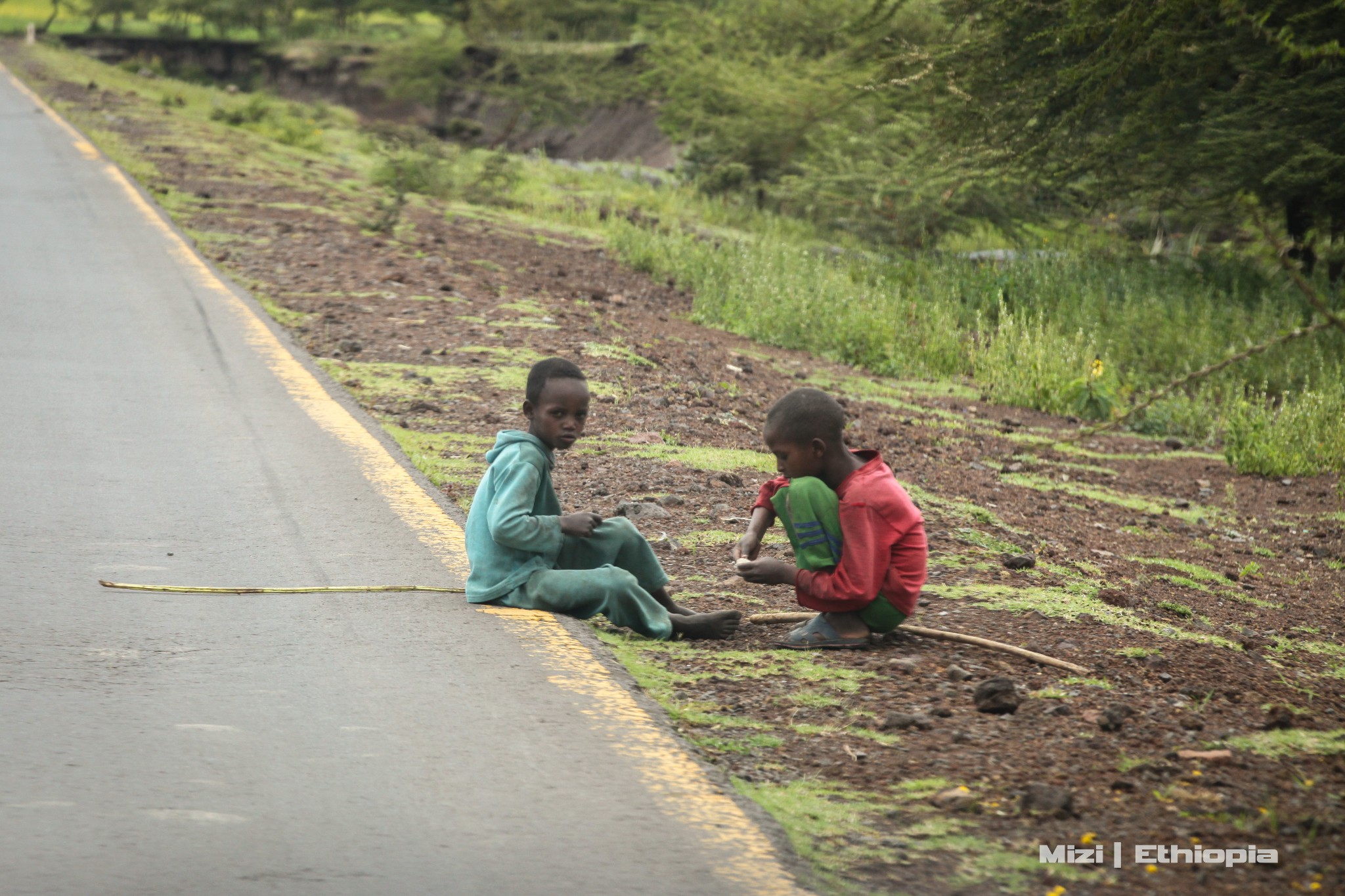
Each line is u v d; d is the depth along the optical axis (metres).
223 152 48.97
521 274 31.89
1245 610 12.98
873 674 9.41
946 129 37.59
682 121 70.44
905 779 7.64
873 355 27.61
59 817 6.60
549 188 54.34
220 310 22.88
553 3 132.62
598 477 15.22
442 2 152.38
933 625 10.80
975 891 6.32
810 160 56.75
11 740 7.44
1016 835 6.95
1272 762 8.19
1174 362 29.36
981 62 36.06
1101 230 51.50
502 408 17.98
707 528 13.53
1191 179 36.00
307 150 58.34
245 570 10.91
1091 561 14.24
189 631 9.41
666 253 37.72
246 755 7.43
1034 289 35.06
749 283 31.66
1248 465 21.02
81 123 52.78
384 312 24.33
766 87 59.16
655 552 12.60
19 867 6.10
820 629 10.00
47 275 24.92
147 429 15.49
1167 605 12.34
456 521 12.61
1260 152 31.16
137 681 8.43
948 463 18.95
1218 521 17.61
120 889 5.96
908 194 48.50
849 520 9.66
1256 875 6.54
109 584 10.29
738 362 25.02
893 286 35.00
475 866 6.35
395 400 18.06
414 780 7.22
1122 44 29.05
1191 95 33.06
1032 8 33.50
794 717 8.56
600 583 9.90
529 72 123.88
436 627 9.66
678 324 29.11
